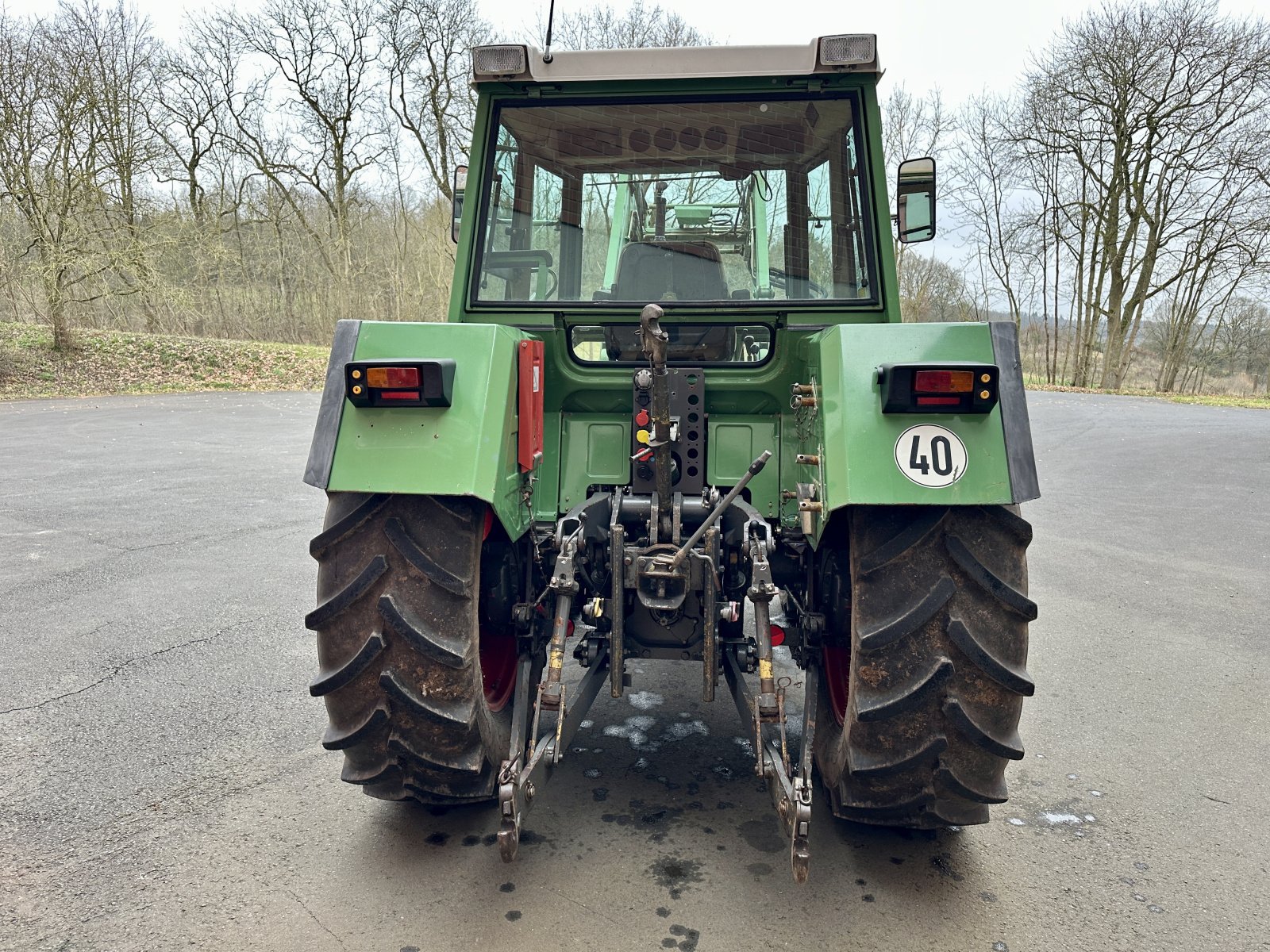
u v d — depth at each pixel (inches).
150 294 841.5
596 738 134.4
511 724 98.1
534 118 116.3
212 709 142.3
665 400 92.4
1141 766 127.1
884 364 84.0
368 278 1208.2
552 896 93.0
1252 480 384.2
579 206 117.6
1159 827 110.0
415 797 94.1
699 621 105.3
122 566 229.8
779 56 109.3
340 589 86.4
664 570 95.5
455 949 84.6
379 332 88.6
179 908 91.0
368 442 84.1
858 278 114.9
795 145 114.7
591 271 118.0
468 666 86.1
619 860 100.2
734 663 104.7
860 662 84.4
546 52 111.3
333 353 87.7
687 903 92.0
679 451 109.0
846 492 81.0
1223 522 301.7
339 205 1149.1
